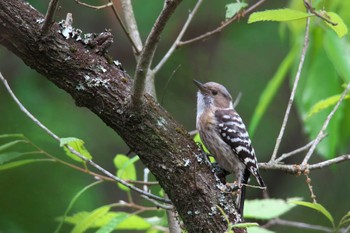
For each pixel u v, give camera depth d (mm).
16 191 10805
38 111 13203
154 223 9477
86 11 15102
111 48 15703
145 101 7273
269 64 15664
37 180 11117
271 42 15648
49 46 7203
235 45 15719
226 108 11039
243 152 10328
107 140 13898
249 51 15719
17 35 7160
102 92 7270
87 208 11391
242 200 9328
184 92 15648
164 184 7418
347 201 15805
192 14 9875
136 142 7332
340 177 16000
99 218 9188
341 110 10906
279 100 16328
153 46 6668
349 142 15289
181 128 7496
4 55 13906
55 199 11023
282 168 8516
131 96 7094
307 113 10109
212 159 10953
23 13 7168
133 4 14133
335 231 7754
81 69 7277
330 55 10602
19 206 10719
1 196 10695
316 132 10945
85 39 7402
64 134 12914
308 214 15445
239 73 15734
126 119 7250
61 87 7395
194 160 7402
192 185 7332
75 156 8516
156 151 7312
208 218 7344
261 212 9242
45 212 10789
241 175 10414
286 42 15547
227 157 10445
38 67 7332
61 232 10727
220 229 7332
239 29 15617
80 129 13438
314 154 16641
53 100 13633
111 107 7273
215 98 11125
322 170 16156
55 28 7285
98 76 7293
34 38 7168
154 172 7402
